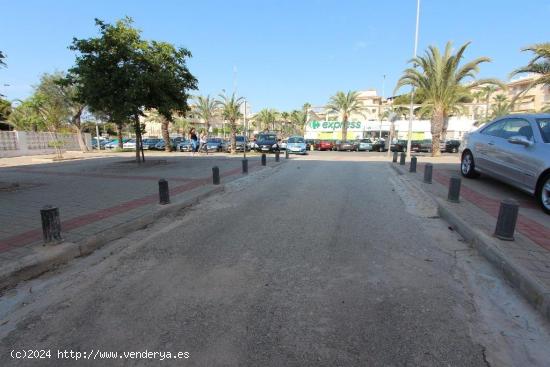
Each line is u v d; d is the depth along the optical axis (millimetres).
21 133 26234
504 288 3479
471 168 9344
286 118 82812
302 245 4668
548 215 5848
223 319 2887
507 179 7312
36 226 5270
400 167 14562
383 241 4848
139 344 2570
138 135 15844
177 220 6117
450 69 21047
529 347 2561
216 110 44469
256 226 5637
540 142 6477
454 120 47438
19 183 9883
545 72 15875
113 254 4441
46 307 3125
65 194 8016
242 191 9109
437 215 6402
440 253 4418
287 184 10328
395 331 2719
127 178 10891
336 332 2701
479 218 5543
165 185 6797
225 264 4039
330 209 6840
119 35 12789
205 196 8141
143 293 3357
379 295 3291
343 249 4512
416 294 3318
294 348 2512
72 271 3920
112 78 12820
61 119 30719
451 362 2377
